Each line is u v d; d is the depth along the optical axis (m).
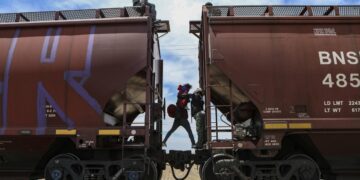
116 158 9.17
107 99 8.71
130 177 8.63
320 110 8.45
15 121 8.82
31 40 9.21
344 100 8.48
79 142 8.54
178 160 9.66
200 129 9.63
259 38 8.80
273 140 8.33
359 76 8.57
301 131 8.42
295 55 8.70
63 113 8.73
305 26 8.95
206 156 9.43
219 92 9.45
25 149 8.97
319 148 8.61
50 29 9.30
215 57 8.63
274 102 8.47
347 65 8.64
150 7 9.82
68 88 8.81
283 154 8.95
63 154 8.95
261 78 8.57
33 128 8.70
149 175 8.92
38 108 8.80
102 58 8.87
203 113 9.72
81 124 8.66
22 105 8.85
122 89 8.75
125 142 9.23
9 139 8.88
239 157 8.87
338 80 8.57
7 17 9.66
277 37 8.82
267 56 8.67
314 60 8.67
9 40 9.27
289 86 8.54
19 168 9.22
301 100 8.49
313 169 8.45
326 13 9.30
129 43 8.92
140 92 9.72
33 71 8.95
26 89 8.90
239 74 8.59
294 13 9.23
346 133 8.42
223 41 8.75
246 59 8.65
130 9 9.59
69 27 9.27
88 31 9.15
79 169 8.88
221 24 8.91
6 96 8.91
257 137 8.87
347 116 8.42
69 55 8.97
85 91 8.77
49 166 8.75
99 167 8.77
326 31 8.90
